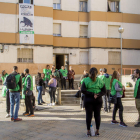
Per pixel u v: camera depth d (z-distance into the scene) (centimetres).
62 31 1719
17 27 1560
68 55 1739
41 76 1045
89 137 464
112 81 586
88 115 468
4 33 1529
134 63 1852
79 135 481
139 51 1870
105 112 768
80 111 794
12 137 470
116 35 1827
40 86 951
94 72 462
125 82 1362
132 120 642
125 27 1833
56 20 1705
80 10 1805
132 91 1216
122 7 1836
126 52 1836
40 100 995
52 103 944
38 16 1600
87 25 1797
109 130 521
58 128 543
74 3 1755
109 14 1786
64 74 1250
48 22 1625
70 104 985
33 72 1591
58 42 1706
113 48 1789
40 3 1606
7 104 691
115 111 588
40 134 491
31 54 1612
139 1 1878
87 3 1809
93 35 1739
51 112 773
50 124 587
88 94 464
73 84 1316
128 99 1123
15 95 628
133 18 1858
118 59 1828
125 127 552
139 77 578
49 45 1623
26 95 689
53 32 1716
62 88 1249
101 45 1758
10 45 1541
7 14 1534
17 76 628
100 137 465
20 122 613
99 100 465
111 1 1838
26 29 1570
